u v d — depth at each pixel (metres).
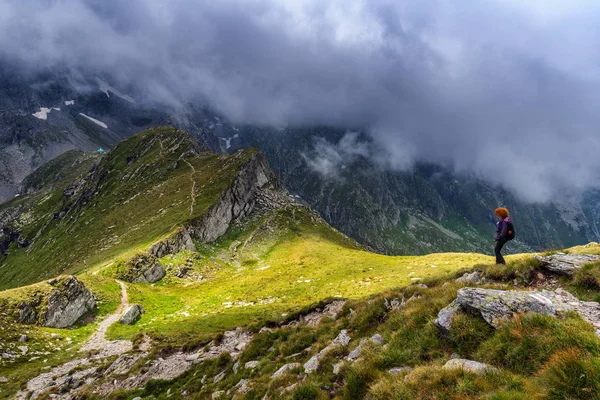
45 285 59.59
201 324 50.28
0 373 39.12
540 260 16.22
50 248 195.25
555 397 8.02
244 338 31.84
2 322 49.03
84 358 43.22
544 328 10.27
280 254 109.06
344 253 94.56
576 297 13.06
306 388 13.13
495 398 8.42
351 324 19.95
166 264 94.06
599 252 16.86
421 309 14.95
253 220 146.00
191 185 167.88
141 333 48.44
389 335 14.95
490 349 10.70
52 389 32.41
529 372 9.29
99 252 128.62
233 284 78.06
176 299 72.56
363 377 12.09
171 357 33.09
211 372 25.53
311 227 144.62
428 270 59.00
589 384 7.80
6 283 188.38
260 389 16.47
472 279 18.36
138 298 70.38
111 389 29.17
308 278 70.19
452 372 9.88
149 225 133.62
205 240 120.56
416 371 10.68
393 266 68.75
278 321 33.00
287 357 20.41
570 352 8.72
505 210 18.41
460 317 12.32
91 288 68.44
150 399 25.66
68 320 57.00
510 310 11.63
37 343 47.88
